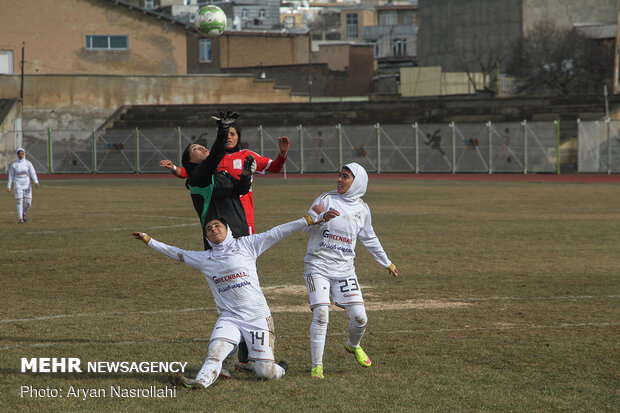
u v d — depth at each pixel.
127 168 150.75
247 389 17.66
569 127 145.25
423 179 121.31
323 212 18.94
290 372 19.09
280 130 148.38
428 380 18.34
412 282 31.86
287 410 16.17
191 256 18.02
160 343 21.84
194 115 165.00
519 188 96.56
